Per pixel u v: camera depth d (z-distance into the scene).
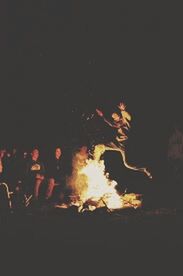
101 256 11.04
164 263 10.52
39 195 20.48
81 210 18.16
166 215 16.92
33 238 12.80
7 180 19.34
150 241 12.19
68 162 21.02
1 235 13.27
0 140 26.34
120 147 19.94
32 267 10.48
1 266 10.55
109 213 17.17
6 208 18.06
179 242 12.02
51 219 16.14
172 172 21.25
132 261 10.68
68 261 10.78
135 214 17.25
